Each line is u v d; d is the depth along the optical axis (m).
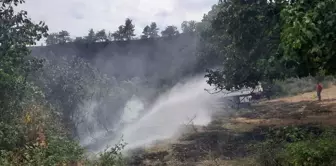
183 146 15.50
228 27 16.09
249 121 21.58
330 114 20.98
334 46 7.90
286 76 15.69
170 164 12.67
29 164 8.57
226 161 12.45
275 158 10.35
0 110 10.91
